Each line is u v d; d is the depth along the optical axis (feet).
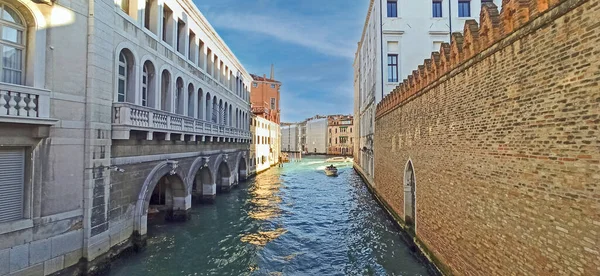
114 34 32.55
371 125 84.02
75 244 27.66
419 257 36.09
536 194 17.06
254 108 151.53
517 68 18.81
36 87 24.73
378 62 75.00
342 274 33.58
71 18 27.61
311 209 64.54
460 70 26.30
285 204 69.26
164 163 42.63
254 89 179.63
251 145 115.44
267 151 150.41
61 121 26.63
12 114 22.71
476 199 23.49
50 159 25.91
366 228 50.26
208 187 67.72
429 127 33.83
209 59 67.21
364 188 92.02
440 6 75.92
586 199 13.84
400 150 46.91
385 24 75.10
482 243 22.56
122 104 31.96
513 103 19.15
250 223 53.31
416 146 38.65
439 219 30.58
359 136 123.13
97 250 29.58
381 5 75.51
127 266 33.86
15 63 24.75
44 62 25.58
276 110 185.68
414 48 74.74
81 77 28.32
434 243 31.86
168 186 52.80
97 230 29.63
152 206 53.31
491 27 21.57
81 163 28.32
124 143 34.04
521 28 18.35
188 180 52.16
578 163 14.34
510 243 19.29
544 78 16.57
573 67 14.71
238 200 72.59
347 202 71.61
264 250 40.73
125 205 34.42
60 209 26.58
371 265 35.37
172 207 51.98
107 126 31.04
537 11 17.11
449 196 28.30
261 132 135.74
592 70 13.66
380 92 74.38
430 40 74.79
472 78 24.39
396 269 33.96
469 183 24.63
